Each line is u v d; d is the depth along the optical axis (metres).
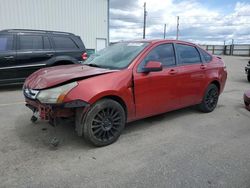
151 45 4.42
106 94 3.59
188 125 4.77
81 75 3.58
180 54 4.91
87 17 18.22
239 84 10.52
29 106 3.88
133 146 3.74
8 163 3.14
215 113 5.68
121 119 3.86
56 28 16.81
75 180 2.80
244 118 5.32
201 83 5.29
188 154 3.50
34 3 15.67
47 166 3.09
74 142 3.81
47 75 3.77
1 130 4.25
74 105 3.30
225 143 3.93
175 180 2.83
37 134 4.09
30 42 7.68
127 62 4.11
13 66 7.41
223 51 48.56
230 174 2.98
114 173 2.96
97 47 19.25
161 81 4.37
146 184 2.75
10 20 14.94
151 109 4.33
